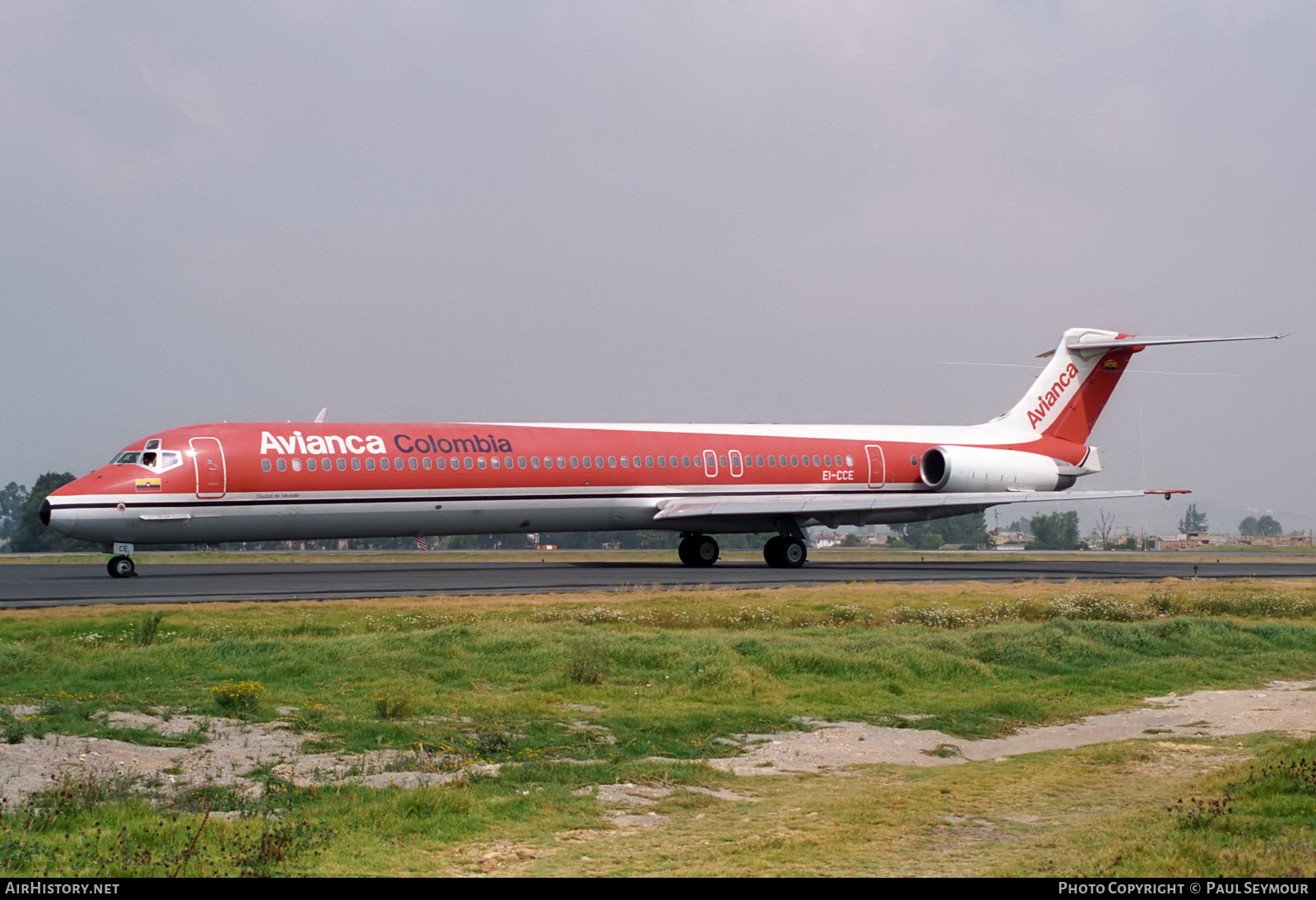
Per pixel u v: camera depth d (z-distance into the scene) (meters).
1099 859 17.17
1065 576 78.88
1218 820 19.16
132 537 63.03
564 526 76.81
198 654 36.56
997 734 30.53
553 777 23.45
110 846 17.09
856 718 31.47
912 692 35.66
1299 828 18.69
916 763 26.62
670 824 20.20
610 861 17.73
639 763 24.98
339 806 20.17
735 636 42.59
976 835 19.62
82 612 46.50
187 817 18.92
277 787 21.30
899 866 17.53
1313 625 51.38
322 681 33.38
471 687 33.62
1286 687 38.31
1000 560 119.88
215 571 77.00
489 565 87.81
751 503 79.00
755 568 84.31
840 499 83.31
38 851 16.69
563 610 49.75
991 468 88.81
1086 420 96.94
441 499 70.81
